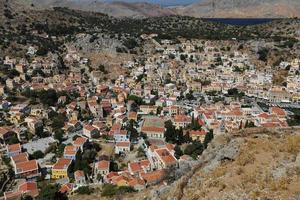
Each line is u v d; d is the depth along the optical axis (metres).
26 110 198.38
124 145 154.75
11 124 183.25
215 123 172.38
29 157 148.75
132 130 171.12
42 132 173.38
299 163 37.72
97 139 167.25
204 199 36.81
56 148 157.50
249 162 41.03
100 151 155.75
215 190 37.53
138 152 151.62
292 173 35.78
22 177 133.25
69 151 147.38
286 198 31.75
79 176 125.06
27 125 182.38
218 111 192.88
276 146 43.47
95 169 135.38
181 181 47.31
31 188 119.31
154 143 159.75
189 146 143.75
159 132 168.75
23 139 167.62
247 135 53.38
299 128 55.03
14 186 126.88
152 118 196.00
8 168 139.62
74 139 165.38
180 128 166.00
